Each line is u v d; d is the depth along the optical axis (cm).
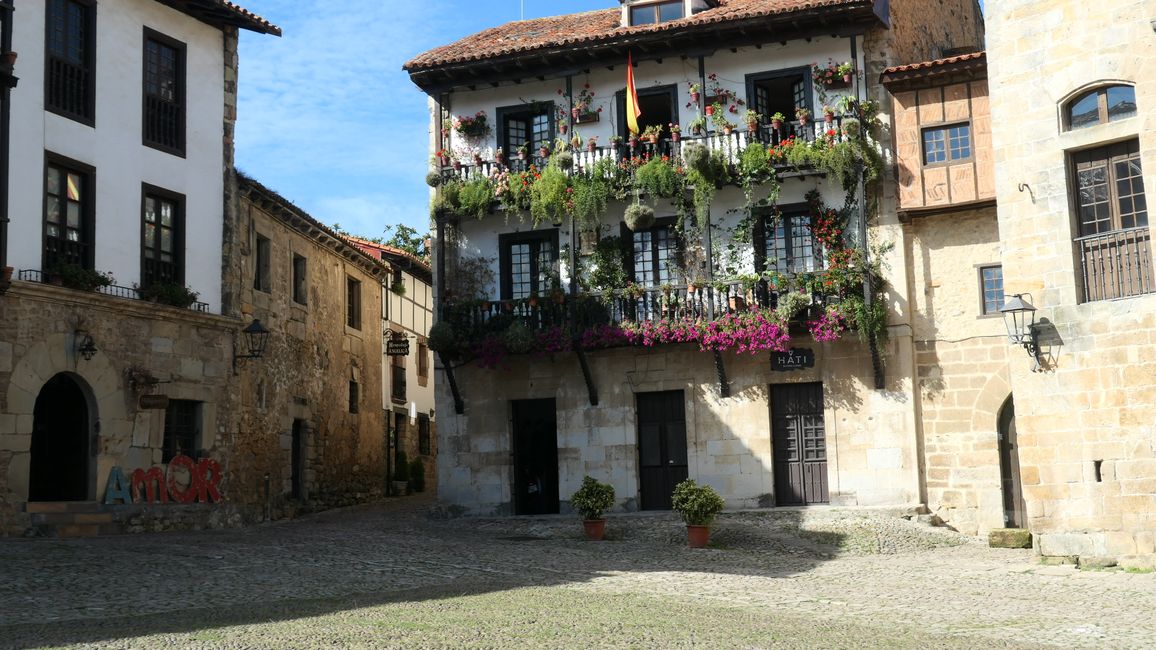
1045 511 1686
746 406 2302
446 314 2442
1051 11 1730
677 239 2375
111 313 2098
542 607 1258
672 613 1238
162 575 1447
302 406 2722
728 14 2294
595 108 2469
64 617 1139
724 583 1538
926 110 2178
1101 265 1670
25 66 1998
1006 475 2162
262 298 2527
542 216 2375
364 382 3181
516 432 2477
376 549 1800
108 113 2155
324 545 1830
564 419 2414
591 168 2359
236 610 1196
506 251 2492
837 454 2242
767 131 2339
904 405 2206
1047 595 1430
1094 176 1695
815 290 2194
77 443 2067
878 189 2256
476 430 2466
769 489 2270
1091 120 1691
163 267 2253
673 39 2342
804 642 1073
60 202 2053
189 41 2359
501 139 2520
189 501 2223
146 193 2223
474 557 1756
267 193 2509
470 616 1178
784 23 2278
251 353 2375
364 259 3172
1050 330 1694
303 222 2717
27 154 1984
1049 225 1709
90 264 2084
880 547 1952
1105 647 1090
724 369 2312
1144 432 1599
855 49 2294
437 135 2548
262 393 2506
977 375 2175
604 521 2105
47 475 2080
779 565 1773
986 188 2127
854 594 1449
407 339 3359
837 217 2259
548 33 2572
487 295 2478
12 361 1912
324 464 2842
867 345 2239
